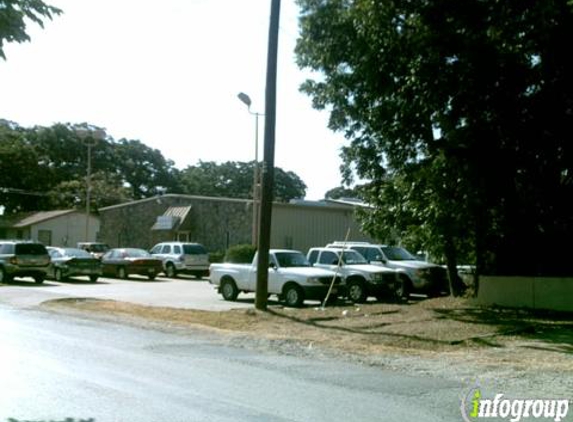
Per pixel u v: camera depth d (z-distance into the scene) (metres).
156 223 43.72
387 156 21.77
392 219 21.98
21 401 7.46
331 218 40.31
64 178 72.75
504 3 16.08
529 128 18.22
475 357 11.60
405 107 18.77
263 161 18.38
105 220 49.78
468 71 17.16
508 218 19.92
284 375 9.55
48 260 29.47
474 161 18.64
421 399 8.14
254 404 7.59
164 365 10.05
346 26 19.31
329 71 20.66
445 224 19.52
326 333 14.35
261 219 18.31
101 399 7.63
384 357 11.45
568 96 17.55
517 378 9.66
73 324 15.18
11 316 16.62
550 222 20.14
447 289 24.47
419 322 16.25
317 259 23.22
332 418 7.04
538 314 18.12
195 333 14.15
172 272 36.16
